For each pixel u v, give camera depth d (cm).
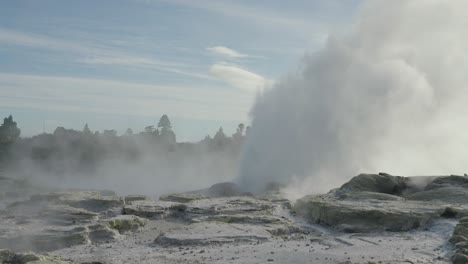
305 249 2555
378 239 2823
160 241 2877
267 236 2941
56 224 3303
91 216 3450
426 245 2627
